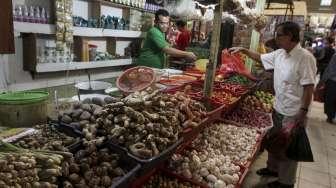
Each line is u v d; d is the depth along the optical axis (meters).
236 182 1.86
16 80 2.93
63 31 2.94
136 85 2.09
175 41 4.59
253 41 4.13
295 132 2.53
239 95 3.14
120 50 4.52
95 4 3.75
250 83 3.75
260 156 3.69
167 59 3.96
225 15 3.35
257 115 3.38
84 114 1.50
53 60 3.04
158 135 1.42
